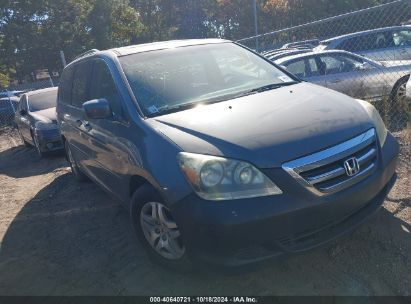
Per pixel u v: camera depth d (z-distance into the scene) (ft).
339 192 9.28
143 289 10.61
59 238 14.33
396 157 11.00
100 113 11.66
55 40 119.24
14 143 40.14
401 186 14.10
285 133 9.45
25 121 31.86
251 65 14.33
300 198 8.80
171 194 9.36
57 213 16.78
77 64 17.25
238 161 8.88
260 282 10.18
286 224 8.76
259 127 9.68
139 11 169.58
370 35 36.24
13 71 128.57
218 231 8.64
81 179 20.04
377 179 10.07
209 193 8.80
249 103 11.24
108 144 12.60
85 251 13.08
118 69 12.84
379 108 22.44
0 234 15.53
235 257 8.84
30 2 118.83
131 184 11.77
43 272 12.21
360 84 24.67
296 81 13.87
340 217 9.43
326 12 139.13
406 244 10.89
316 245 9.27
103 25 130.72
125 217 15.14
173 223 10.13
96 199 17.58
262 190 8.71
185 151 9.37
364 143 9.97
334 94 11.93
